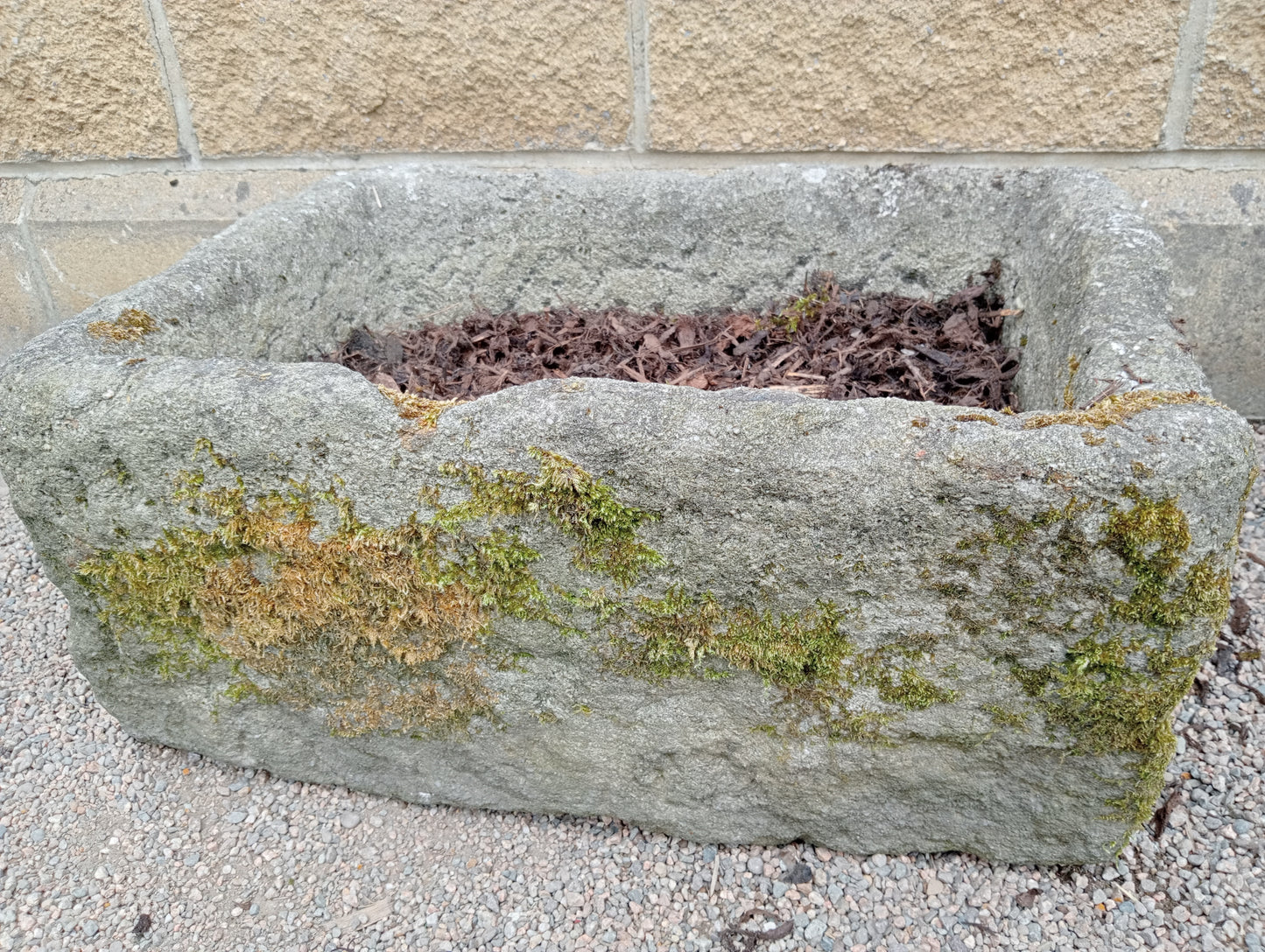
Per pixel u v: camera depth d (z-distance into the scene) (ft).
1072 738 1.58
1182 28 2.48
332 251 2.32
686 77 2.65
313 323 2.29
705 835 1.85
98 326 1.74
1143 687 1.50
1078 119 2.62
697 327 2.51
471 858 1.88
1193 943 1.70
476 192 2.48
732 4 2.54
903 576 1.47
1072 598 1.44
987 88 2.60
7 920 1.79
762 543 1.48
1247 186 2.64
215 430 1.55
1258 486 2.71
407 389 2.29
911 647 1.54
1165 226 2.66
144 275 3.00
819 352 2.35
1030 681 1.54
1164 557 1.38
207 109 2.79
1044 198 2.22
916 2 2.51
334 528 1.61
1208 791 1.94
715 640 1.59
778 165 2.46
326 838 1.92
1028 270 2.21
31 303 3.07
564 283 2.57
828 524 1.44
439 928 1.77
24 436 1.62
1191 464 1.34
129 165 2.90
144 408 1.56
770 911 1.77
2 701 2.24
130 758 2.08
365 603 1.67
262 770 2.03
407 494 1.55
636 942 1.73
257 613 1.73
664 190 2.45
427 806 1.97
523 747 1.81
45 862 1.89
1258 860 1.81
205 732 1.96
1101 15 2.49
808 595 1.52
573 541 1.54
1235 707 2.09
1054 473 1.36
